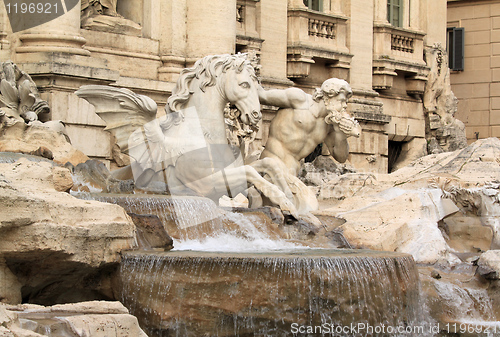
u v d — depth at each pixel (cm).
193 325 973
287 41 2705
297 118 1579
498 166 1886
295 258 1019
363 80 2973
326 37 2842
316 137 1597
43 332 749
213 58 1477
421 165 2012
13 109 1559
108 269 1012
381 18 3094
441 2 3378
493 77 3709
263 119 2438
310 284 1019
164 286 979
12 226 898
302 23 2728
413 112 3275
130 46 2044
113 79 1820
